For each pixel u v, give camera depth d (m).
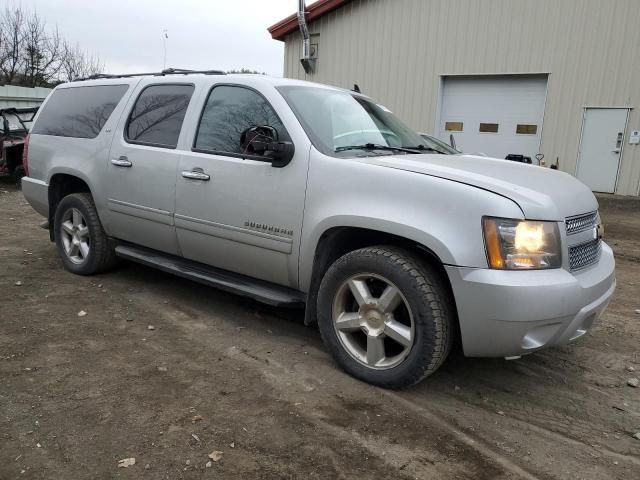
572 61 12.40
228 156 3.91
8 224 8.09
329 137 3.65
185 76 4.49
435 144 4.66
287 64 15.87
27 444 2.60
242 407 3.02
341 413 3.00
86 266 5.24
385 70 14.48
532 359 3.85
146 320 4.29
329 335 3.46
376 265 3.15
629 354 3.99
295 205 3.51
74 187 5.59
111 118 4.90
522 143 13.37
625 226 9.35
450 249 2.88
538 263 2.89
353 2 14.53
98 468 2.46
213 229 4.00
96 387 3.18
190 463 2.52
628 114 12.10
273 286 3.90
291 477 2.46
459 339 3.27
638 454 2.76
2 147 12.11
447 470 2.56
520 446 2.79
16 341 3.76
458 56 13.53
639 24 11.66
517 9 12.71
